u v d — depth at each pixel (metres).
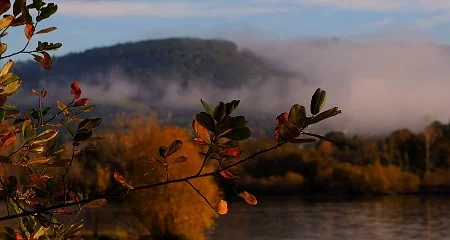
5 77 2.42
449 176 107.31
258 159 106.25
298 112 2.16
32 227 2.82
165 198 43.00
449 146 121.44
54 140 2.68
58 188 2.66
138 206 43.78
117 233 46.72
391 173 102.94
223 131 2.15
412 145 122.00
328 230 54.38
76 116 2.84
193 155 41.97
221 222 62.03
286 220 62.88
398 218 63.78
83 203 2.62
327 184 102.31
